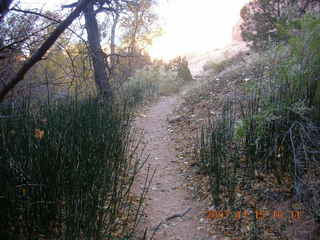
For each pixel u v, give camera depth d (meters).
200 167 4.54
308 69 4.02
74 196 2.76
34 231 2.62
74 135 3.43
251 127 4.03
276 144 3.70
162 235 3.17
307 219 2.93
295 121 3.66
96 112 4.54
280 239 2.83
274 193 3.42
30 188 2.69
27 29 2.58
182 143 5.85
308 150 3.49
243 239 2.94
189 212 3.59
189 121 6.92
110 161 3.84
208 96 7.98
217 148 4.16
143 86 11.55
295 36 4.46
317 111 3.76
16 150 2.78
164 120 7.90
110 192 3.62
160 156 5.45
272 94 4.14
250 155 4.00
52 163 2.84
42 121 3.24
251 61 8.37
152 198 3.95
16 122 2.95
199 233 3.17
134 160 5.12
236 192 3.65
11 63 2.61
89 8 5.98
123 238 2.87
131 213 3.45
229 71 9.46
